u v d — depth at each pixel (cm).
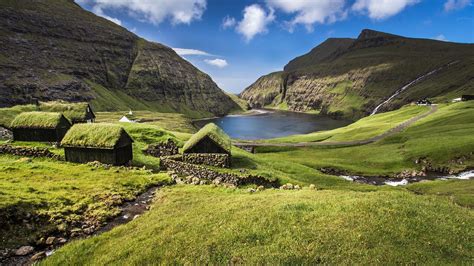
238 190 3691
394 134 10975
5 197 2700
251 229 1953
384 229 1788
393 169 7725
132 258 1803
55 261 1942
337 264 1511
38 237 2336
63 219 2634
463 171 7131
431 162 7656
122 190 3538
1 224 2341
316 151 10312
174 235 2020
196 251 1770
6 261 2023
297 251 1639
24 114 6788
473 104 13100
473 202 3953
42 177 3781
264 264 1567
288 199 2606
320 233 1797
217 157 5100
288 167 6381
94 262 1862
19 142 6481
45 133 6525
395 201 2281
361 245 1648
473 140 7950
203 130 5538
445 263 1495
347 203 2266
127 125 8156
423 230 1788
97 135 5009
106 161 4884
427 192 5175
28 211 2592
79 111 9906
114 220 2786
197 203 2950
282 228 1925
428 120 12038
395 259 1516
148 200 3366
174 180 4294
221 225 2092
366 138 11300
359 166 8075
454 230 1808
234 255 1684
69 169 4325
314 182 5722
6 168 4025
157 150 6275
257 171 4925
